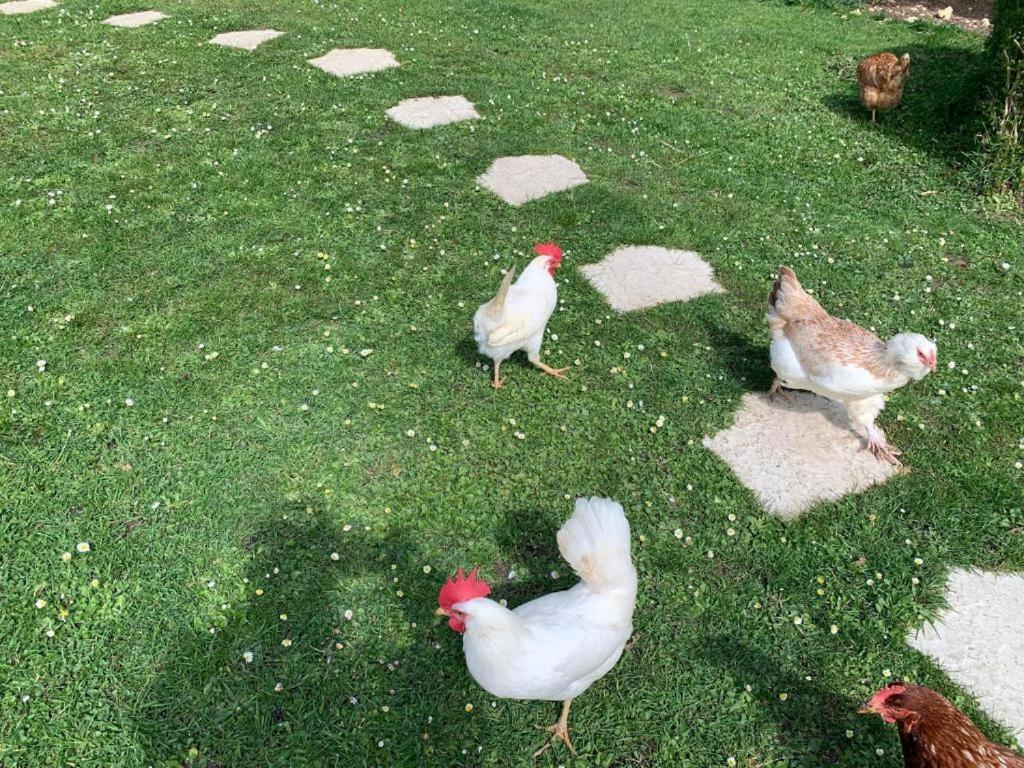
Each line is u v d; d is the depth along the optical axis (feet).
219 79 10.99
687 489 5.61
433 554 5.17
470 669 3.87
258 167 8.86
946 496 5.56
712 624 4.87
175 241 7.65
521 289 5.95
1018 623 4.85
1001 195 8.84
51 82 10.61
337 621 4.77
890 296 7.41
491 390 6.33
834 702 4.47
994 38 9.80
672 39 13.74
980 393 6.37
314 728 4.25
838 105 11.35
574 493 5.58
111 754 4.05
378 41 12.68
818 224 8.47
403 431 5.94
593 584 4.06
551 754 4.24
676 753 4.23
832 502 5.54
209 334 6.61
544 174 9.11
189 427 5.83
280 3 14.44
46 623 4.58
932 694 3.70
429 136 9.70
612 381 6.47
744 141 10.14
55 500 5.28
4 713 4.16
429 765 4.14
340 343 6.63
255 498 5.40
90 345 6.42
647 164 9.50
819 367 5.48
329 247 7.70
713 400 6.32
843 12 15.81
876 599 4.99
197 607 4.77
